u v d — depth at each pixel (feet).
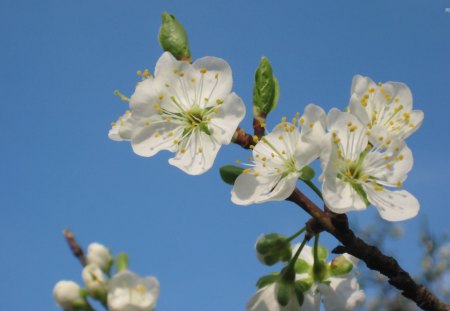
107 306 0.79
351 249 0.85
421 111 0.92
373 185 0.88
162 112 0.92
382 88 0.92
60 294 0.80
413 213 0.87
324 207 0.86
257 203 0.85
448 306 0.85
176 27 0.93
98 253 0.80
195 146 0.91
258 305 0.88
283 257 0.89
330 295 0.90
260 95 0.88
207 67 0.93
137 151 0.92
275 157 0.88
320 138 0.84
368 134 0.88
